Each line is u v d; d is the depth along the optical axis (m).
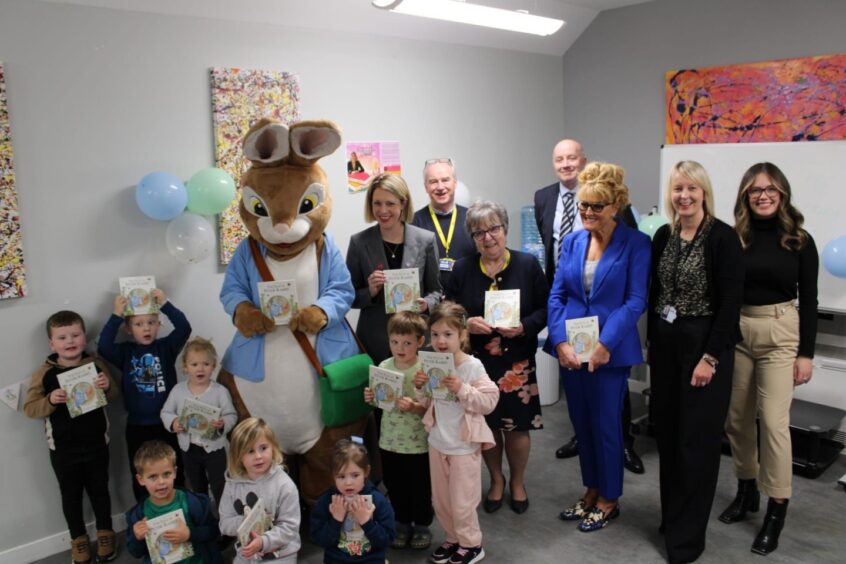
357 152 3.97
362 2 3.70
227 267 3.23
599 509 3.09
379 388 2.76
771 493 2.86
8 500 2.90
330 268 3.00
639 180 4.84
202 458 2.90
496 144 4.78
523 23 3.79
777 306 2.86
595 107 5.01
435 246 3.24
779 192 2.81
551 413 4.52
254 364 2.89
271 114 3.50
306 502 3.05
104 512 2.94
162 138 3.18
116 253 3.08
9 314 2.82
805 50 3.94
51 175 2.88
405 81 4.17
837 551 2.85
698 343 2.66
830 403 3.81
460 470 2.69
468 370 2.69
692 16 4.39
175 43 3.17
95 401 2.82
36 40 2.79
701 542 2.79
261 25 3.46
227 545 3.00
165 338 3.09
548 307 3.00
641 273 2.79
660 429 2.83
